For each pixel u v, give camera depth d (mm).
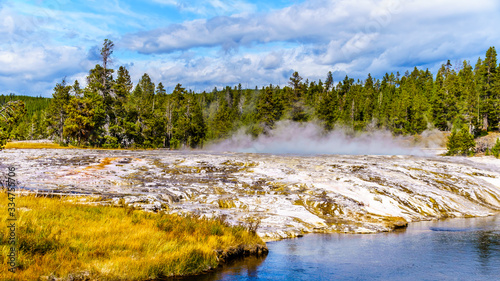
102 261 9734
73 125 64500
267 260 12711
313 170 29047
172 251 11344
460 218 22312
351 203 21828
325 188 24172
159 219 14633
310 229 17828
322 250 14242
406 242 15766
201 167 29781
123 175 26547
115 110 74188
